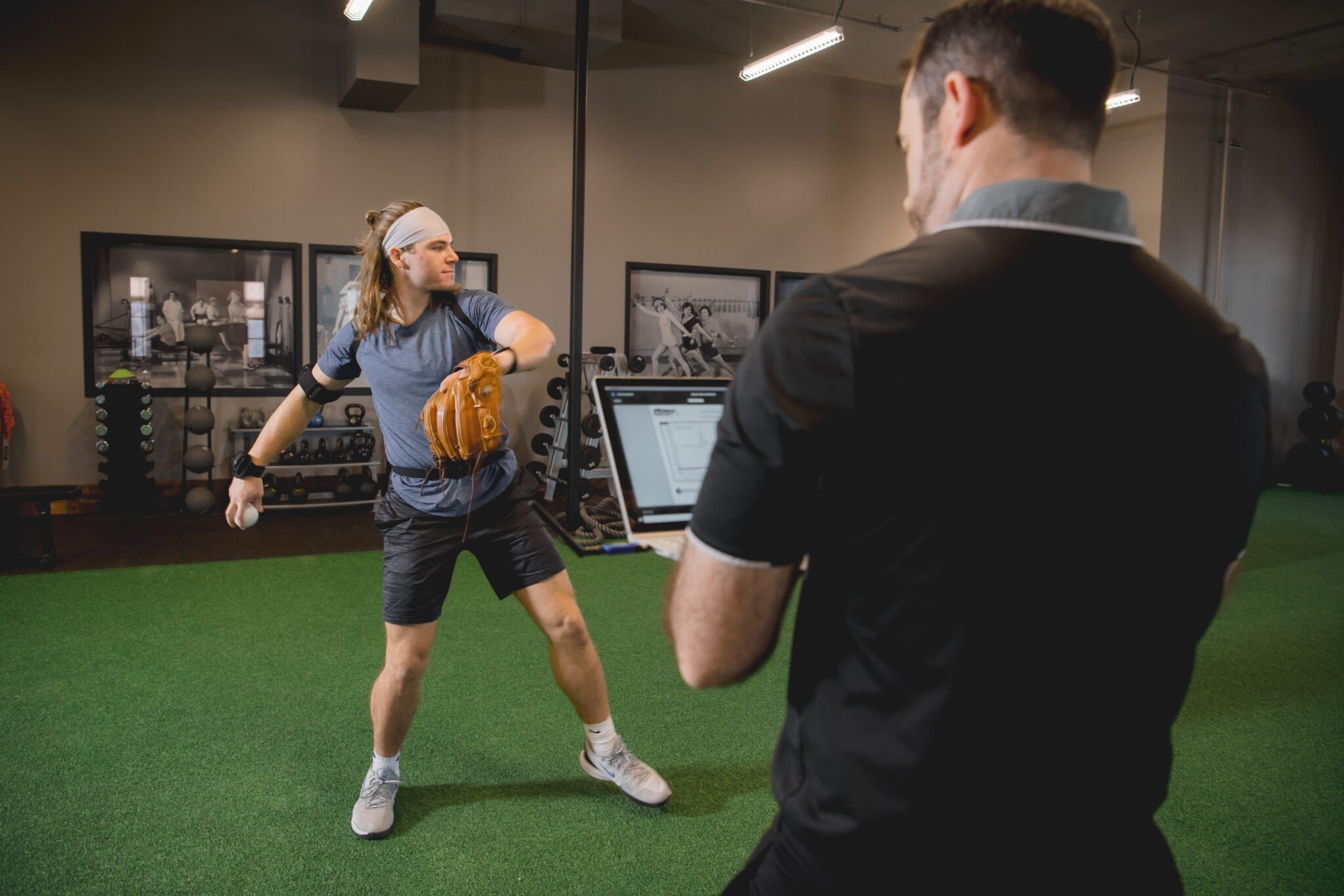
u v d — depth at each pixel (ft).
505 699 9.78
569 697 7.53
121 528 18.62
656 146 25.77
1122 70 26.73
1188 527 2.15
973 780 2.10
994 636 2.01
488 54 23.56
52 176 19.90
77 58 19.86
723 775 8.18
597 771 7.70
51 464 20.49
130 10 20.18
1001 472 1.97
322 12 21.84
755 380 2.08
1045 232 2.09
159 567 15.38
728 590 2.15
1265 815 7.66
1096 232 2.13
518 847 6.92
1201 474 2.14
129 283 20.80
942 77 2.30
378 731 6.95
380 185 22.76
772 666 10.93
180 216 21.01
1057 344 2.00
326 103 22.09
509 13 20.89
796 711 2.44
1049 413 1.98
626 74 25.18
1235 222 28.35
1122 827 2.25
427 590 6.63
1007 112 2.19
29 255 19.90
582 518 18.49
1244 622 13.28
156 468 21.54
